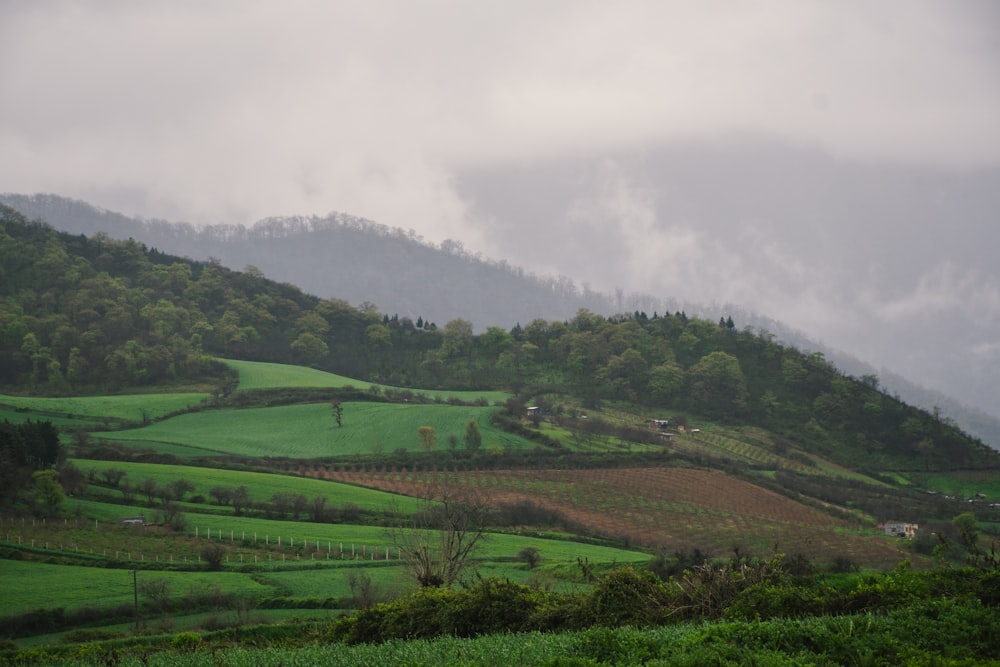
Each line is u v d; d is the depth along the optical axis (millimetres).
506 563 75812
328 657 28391
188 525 91250
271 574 73875
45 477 90938
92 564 75562
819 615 28906
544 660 23016
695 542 93938
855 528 104438
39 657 43031
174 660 31891
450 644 28062
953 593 28297
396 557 81438
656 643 24281
